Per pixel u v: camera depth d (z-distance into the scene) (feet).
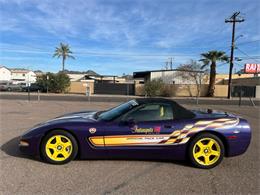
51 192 12.41
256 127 33.35
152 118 16.66
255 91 145.79
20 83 154.61
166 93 143.64
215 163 16.30
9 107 50.75
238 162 17.75
